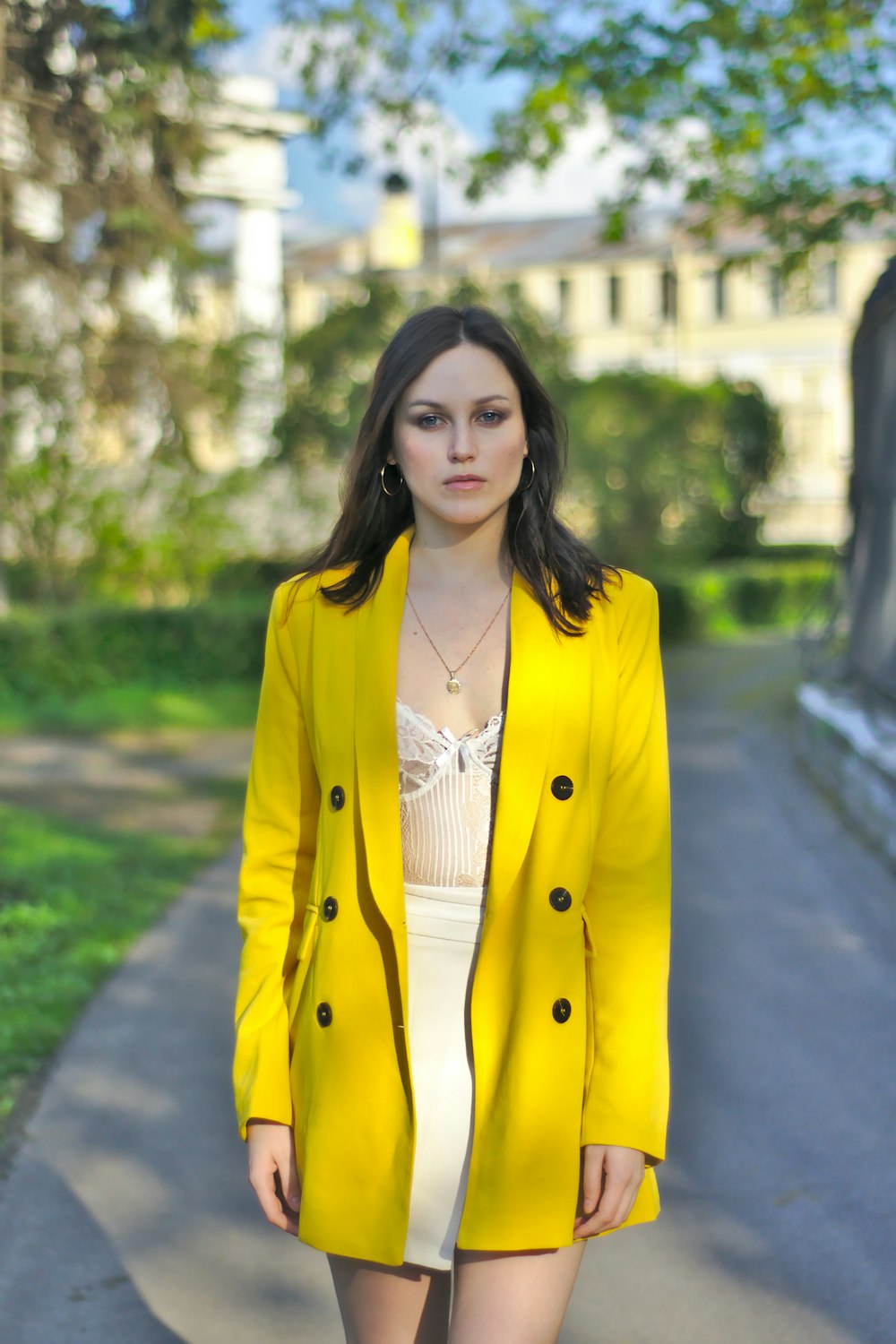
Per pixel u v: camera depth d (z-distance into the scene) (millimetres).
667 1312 3314
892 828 8016
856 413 10523
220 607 17906
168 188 16188
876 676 9602
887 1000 5504
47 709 16094
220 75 13602
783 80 11773
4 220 16000
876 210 12250
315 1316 3334
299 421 22172
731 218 13453
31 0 12305
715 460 32219
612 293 62719
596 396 30281
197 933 6824
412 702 2039
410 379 2035
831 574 13852
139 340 17203
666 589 27391
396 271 24156
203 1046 5176
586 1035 2035
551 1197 1973
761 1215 3777
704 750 13148
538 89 12023
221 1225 3791
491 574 2084
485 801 2006
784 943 6355
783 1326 3244
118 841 9125
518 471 2057
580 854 2004
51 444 18219
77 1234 3727
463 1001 2012
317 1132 2033
